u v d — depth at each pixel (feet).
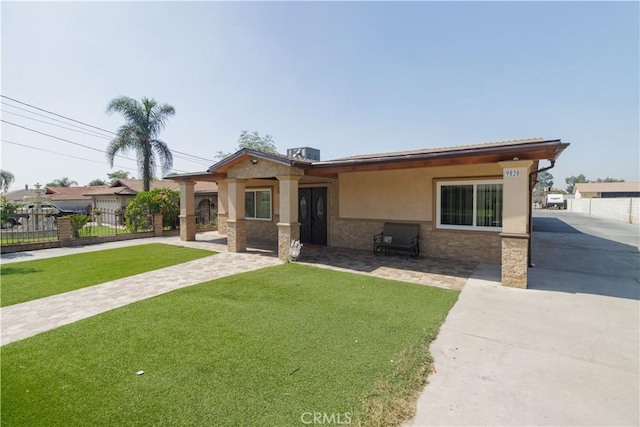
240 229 36.83
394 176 34.96
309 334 14.21
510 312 16.99
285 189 31.68
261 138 119.75
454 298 19.40
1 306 18.65
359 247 37.76
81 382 10.60
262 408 9.07
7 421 8.62
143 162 71.46
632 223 78.38
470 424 8.39
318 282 23.18
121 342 13.60
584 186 184.75
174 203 57.47
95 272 27.14
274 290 21.16
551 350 12.65
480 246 30.22
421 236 33.37
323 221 41.04
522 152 20.36
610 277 24.70
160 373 11.07
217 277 24.91
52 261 32.19
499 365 11.49
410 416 8.70
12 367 11.65
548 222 82.69
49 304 18.93
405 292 20.68
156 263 30.71
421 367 11.26
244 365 11.52
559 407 9.09
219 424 8.43
